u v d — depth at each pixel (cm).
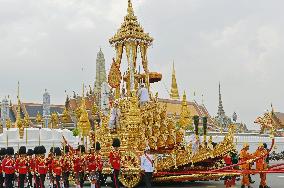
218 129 6969
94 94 5372
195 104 7588
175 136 2684
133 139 2477
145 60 3003
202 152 2442
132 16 3020
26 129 3912
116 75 2883
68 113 7019
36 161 2280
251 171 2097
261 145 2264
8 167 2239
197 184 2650
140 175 2319
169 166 2389
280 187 2486
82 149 2553
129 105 2611
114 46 3077
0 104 7650
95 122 2894
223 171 2216
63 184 2336
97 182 2314
